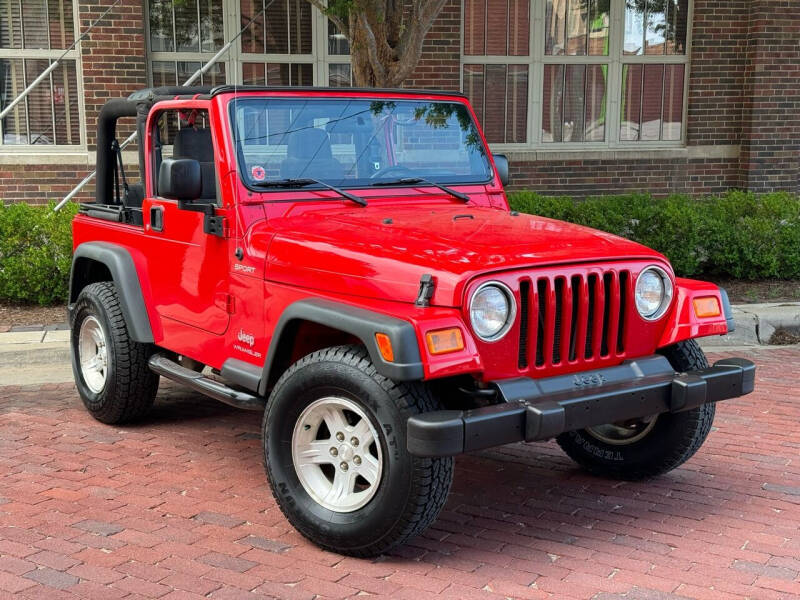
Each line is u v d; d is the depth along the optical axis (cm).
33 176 1087
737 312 787
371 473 360
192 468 479
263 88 439
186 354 477
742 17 1212
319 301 372
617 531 399
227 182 426
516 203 972
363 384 348
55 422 561
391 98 475
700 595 338
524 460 500
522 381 359
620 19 1205
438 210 452
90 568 358
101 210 565
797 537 392
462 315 342
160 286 495
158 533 393
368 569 359
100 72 1060
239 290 425
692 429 430
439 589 341
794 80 1210
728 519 412
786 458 496
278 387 381
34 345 691
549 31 1194
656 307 399
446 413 332
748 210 1005
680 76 1234
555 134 1220
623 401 368
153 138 499
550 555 374
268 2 1111
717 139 1241
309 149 445
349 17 724
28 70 1102
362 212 437
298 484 380
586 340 384
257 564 363
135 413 542
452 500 439
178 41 1102
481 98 1193
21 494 438
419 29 703
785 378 657
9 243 829
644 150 1225
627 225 947
